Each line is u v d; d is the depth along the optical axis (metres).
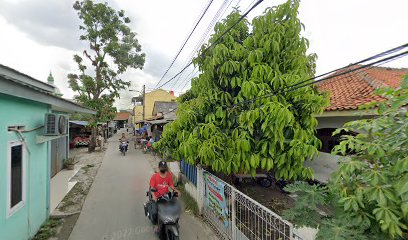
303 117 4.27
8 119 3.56
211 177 5.05
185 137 4.83
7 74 3.75
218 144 4.42
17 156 3.92
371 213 2.15
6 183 3.48
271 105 3.83
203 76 5.11
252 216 4.12
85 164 12.70
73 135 23.12
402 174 1.82
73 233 4.70
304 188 2.88
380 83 5.69
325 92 4.35
